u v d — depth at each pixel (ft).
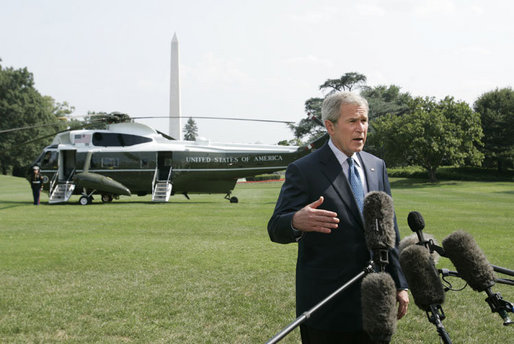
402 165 220.23
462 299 16.67
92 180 65.26
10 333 13.47
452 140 154.81
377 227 6.91
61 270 21.58
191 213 49.60
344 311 7.28
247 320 14.64
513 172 185.37
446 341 6.31
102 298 16.93
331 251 7.50
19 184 139.44
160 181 70.79
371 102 204.74
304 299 7.66
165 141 72.54
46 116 224.94
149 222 40.88
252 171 72.18
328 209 7.57
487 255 24.48
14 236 32.27
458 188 125.70
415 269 6.56
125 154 69.97
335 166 7.84
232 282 19.36
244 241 30.22
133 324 14.19
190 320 14.58
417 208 57.21
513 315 14.69
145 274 20.80
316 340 7.52
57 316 14.90
